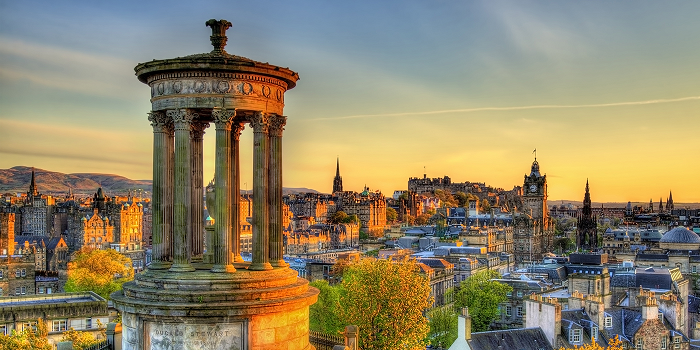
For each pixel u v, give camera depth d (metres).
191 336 40.00
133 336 41.53
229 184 41.59
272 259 44.25
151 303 39.72
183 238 41.41
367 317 91.06
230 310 39.72
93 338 99.31
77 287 168.00
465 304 167.75
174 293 39.84
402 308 91.25
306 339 44.25
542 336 107.88
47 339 97.44
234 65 41.38
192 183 46.75
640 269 192.88
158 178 43.22
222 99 41.50
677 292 172.25
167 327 40.25
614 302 178.00
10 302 115.44
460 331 101.94
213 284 40.53
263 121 42.53
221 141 41.34
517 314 174.00
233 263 45.72
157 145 43.12
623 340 116.38
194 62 41.06
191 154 46.62
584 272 190.00
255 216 42.97
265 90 42.78
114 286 165.62
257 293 40.62
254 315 40.69
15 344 85.06
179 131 41.53
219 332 40.16
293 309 42.56
